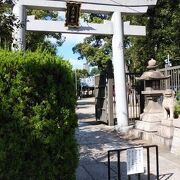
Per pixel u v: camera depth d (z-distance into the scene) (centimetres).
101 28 1235
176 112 913
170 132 883
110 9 1235
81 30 1207
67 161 434
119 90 1237
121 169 658
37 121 412
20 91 405
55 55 444
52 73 423
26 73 408
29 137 408
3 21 632
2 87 397
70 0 1145
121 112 1227
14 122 403
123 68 1246
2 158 393
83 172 642
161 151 827
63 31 1184
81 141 1010
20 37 1079
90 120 1650
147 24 1783
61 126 427
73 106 441
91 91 5169
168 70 1205
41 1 1144
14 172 402
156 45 1833
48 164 420
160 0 1744
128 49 2131
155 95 1052
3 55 409
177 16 1703
